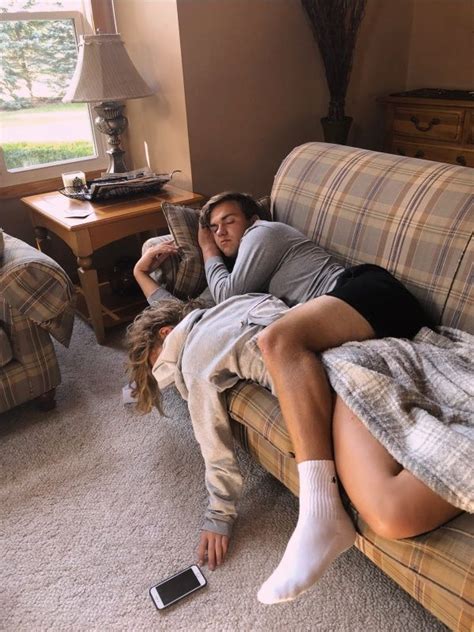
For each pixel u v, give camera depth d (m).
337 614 1.25
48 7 2.54
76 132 2.79
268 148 2.76
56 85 2.66
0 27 2.43
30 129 2.65
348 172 1.79
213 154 2.56
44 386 1.92
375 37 2.93
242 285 1.67
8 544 1.47
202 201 2.46
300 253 1.69
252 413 1.35
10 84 2.53
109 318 2.50
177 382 1.47
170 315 1.60
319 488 1.12
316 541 1.06
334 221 1.77
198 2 2.26
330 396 1.23
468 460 0.98
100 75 2.30
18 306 1.76
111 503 1.59
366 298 1.39
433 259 1.50
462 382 1.20
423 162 1.66
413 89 3.19
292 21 2.58
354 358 1.24
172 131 2.53
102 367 2.24
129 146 2.89
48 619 1.28
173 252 1.92
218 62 2.41
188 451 1.78
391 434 1.09
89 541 1.47
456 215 1.47
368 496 1.04
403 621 1.23
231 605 1.29
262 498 1.58
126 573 1.38
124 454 1.78
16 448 1.82
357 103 3.03
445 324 1.46
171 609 1.29
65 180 2.47
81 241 2.16
